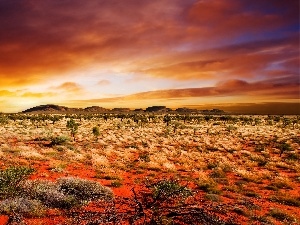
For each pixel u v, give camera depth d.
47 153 31.22
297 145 47.81
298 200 17.47
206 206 9.80
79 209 12.75
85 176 21.14
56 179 17.97
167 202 10.66
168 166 26.16
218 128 84.12
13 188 13.91
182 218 8.82
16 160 25.47
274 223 13.14
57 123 97.25
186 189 12.82
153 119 114.44
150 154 35.25
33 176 19.88
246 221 13.06
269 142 51.53
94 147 40.12
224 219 11.57
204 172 24.95
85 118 130.12
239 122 116.81
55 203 13.31
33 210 12.35
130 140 50.66
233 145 46.31
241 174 24.31
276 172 27.16
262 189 20.02
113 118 136.12
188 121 120.00
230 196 17.23
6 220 11.45
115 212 8.83
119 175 21.64
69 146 37.62
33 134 54.56
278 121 121.75
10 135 49.47
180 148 42.22
